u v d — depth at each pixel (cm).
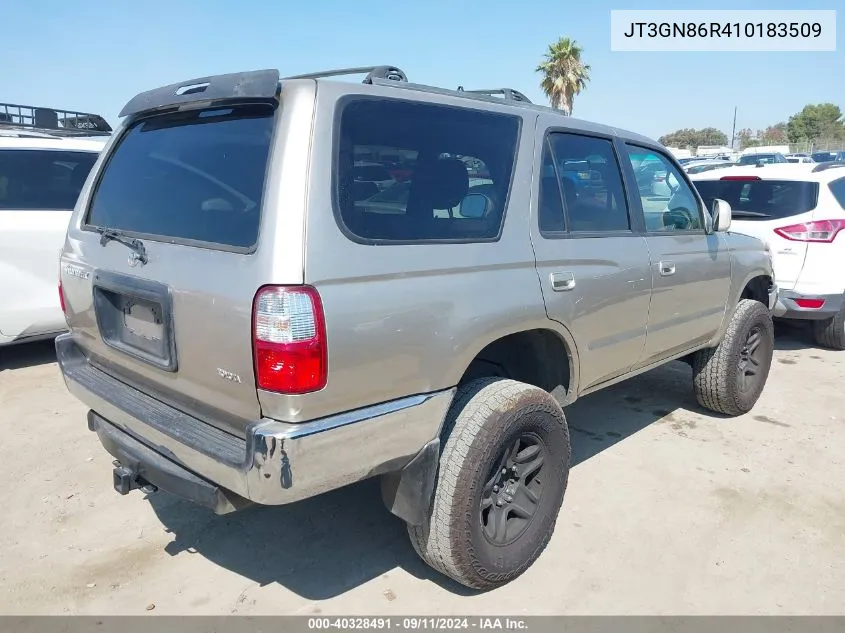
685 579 296
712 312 429
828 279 616
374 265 226
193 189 248
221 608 273
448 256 251
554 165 312
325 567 301
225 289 217
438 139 261
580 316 311
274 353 206
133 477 262
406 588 288
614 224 347
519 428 271
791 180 639
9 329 532
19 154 546
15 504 347
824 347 680
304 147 218
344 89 233
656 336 378
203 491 232
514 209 285
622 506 356
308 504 354
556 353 319
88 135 683
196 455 228
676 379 570
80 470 384
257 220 220
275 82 222
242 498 237
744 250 459
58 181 566
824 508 357
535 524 295
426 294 240
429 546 265
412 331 236
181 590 284
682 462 409
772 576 299
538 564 305
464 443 257
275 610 272
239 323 213
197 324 228
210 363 227
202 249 231
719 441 441
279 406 210
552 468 298
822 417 487
